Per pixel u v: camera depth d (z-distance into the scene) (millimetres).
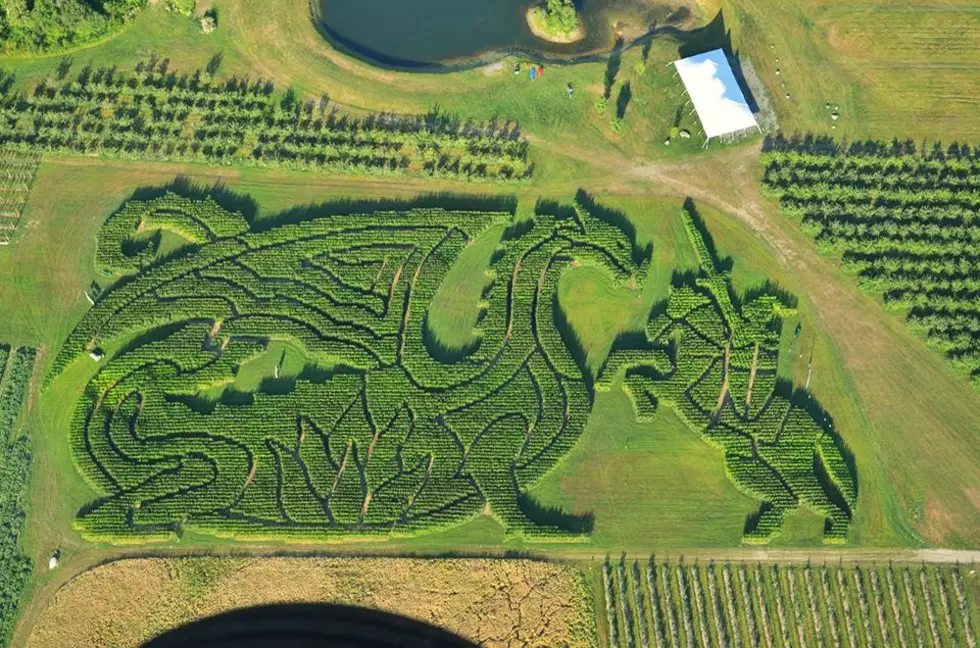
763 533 50469
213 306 55312
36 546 49750
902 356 55219
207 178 59469
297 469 51531
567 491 51656
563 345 54750
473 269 57344
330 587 49500
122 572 49344
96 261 56250
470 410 53125
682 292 56188
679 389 53688
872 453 53031
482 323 55500
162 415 52500
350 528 50250
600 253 57188
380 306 55781
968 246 56969
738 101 59250
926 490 52125
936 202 58812
